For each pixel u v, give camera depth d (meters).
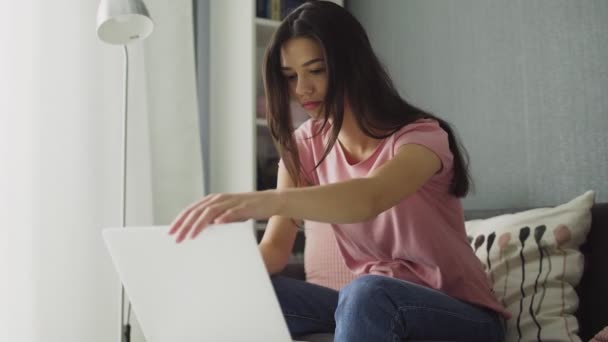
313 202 1.01
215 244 0.92
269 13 2.65
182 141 2.61
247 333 0.94
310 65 1.31
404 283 1.15
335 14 1.30
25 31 2.25
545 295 1.42
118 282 2.33
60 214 2.28
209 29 2.82
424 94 2.41
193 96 2.63
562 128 1.79
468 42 2.18
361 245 1.42
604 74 1.68
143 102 2.47
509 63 1.99
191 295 0.94
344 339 1.05
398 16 2.58
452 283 1.30
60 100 2.31
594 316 1.42
